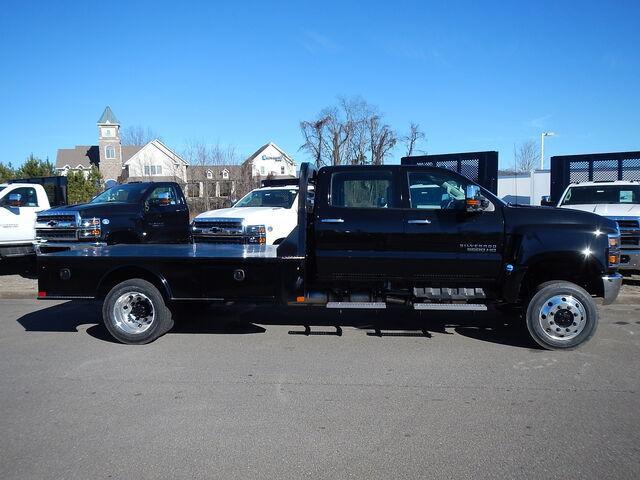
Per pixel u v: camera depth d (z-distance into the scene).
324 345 6.77
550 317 6.35
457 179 6.76
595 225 6.39
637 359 6.07
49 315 8.77
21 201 12.84
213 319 8.27
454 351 6.44
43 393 5.13
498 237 6.52
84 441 4.09
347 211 6.74
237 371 5.77
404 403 4.80
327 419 4.46
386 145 39.72
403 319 8.20
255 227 9.98
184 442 4.06
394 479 3.51
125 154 67.25
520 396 4.95
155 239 12.09
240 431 4.25
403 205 6.76
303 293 6.74
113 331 6.87
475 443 4.00
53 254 7.07
